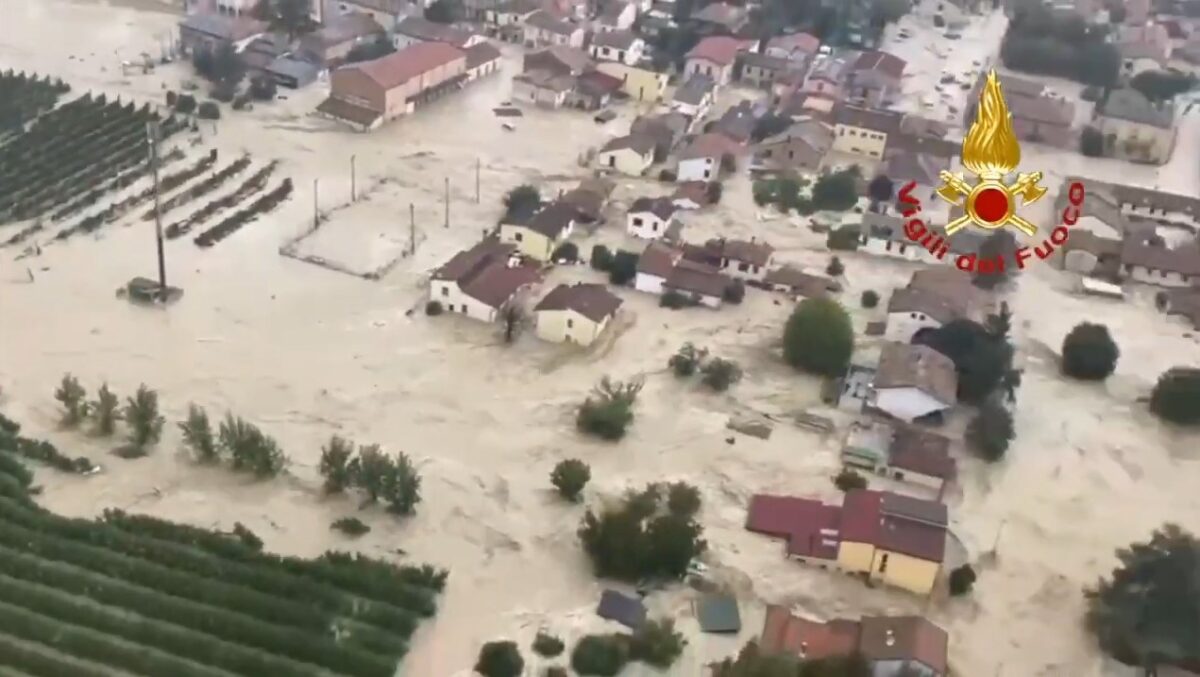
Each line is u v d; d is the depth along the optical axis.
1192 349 117.62
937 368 103.69
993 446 97.62
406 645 75.31
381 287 116.56
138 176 131.38
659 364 107.75
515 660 73.44
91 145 136.62
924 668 72.31
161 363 102.00
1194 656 77.00
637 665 75.25
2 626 72.75
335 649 73.38
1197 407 104.25
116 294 110.75
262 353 104.62
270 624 75.25
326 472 87.75
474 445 95.31
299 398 99.19
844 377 106.81
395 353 106.44
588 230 129.88
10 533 79.88
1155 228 139.25
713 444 97.38
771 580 83.06
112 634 73.50
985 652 79.31
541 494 90.19
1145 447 102.44
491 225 129.62
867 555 83.50
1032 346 116.19
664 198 135.25
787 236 132.25
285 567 79.62
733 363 108.06
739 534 87.25
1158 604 78.19
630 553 81.38
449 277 112.56
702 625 78.38
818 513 87.69
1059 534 91.12
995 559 87.88
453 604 79.19
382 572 79.94
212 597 76.75
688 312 116.69
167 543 81.06
